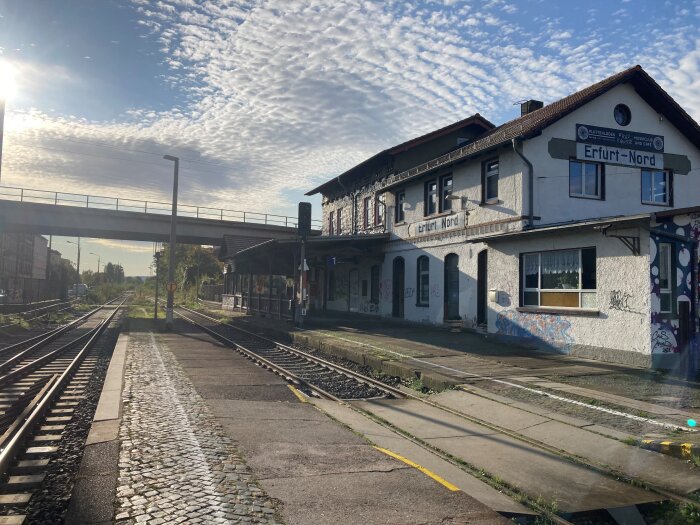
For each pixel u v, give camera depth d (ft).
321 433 24.27
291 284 114.32
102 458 19.62
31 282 117.60
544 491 17.99
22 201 124.47
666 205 61.41
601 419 25.61
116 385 34.55
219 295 195.93
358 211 99.40
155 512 15.06
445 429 26.03
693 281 41.45
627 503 17.03
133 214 134.41
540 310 48.96
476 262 62.28
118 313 141.49
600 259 43.06
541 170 54.70
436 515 15.34
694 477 18.78
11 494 17.80
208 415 26.86
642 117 60.13
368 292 93.25
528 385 33.01
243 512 15.16
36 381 40.29
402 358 44.86
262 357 52.03
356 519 14.93
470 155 59.98
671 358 39.68
